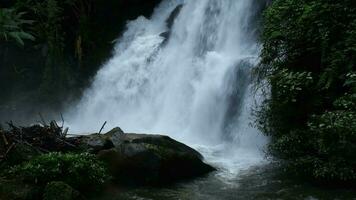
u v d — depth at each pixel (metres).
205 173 10.24
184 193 9.11
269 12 11.02
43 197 8.30
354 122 8.14
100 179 9.04
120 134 10.79
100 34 19.77
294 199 8.47
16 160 9.42
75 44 19.56
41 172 8.68
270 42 10.81
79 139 10.52
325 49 9.60
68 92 18.77
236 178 9.92
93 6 20.08
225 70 13.62
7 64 19.47
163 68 16.58
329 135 8.53
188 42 16.91
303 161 9.07
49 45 18.66
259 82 11.33
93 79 18.61
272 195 8.76
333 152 8.62
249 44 14.78
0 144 9.81
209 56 14.59
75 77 19.06
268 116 10.41
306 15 9.97
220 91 13.59
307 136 9.17
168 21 18.67
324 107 9.65
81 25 19.53
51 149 10.09
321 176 8.80
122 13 20.11
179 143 10.67
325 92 9.64
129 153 9.61
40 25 18.81
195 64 14.98
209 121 13.77
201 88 14.29
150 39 18.16
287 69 10.07
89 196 8.88
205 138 13.61
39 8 18.58
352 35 9.21
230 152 12.05
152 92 16.45
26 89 19.42
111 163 9.61
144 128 15.71
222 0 16.27
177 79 15.64
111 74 18.05
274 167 10.38
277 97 10.02
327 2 9.95
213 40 16.08
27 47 19.33
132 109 16.86
